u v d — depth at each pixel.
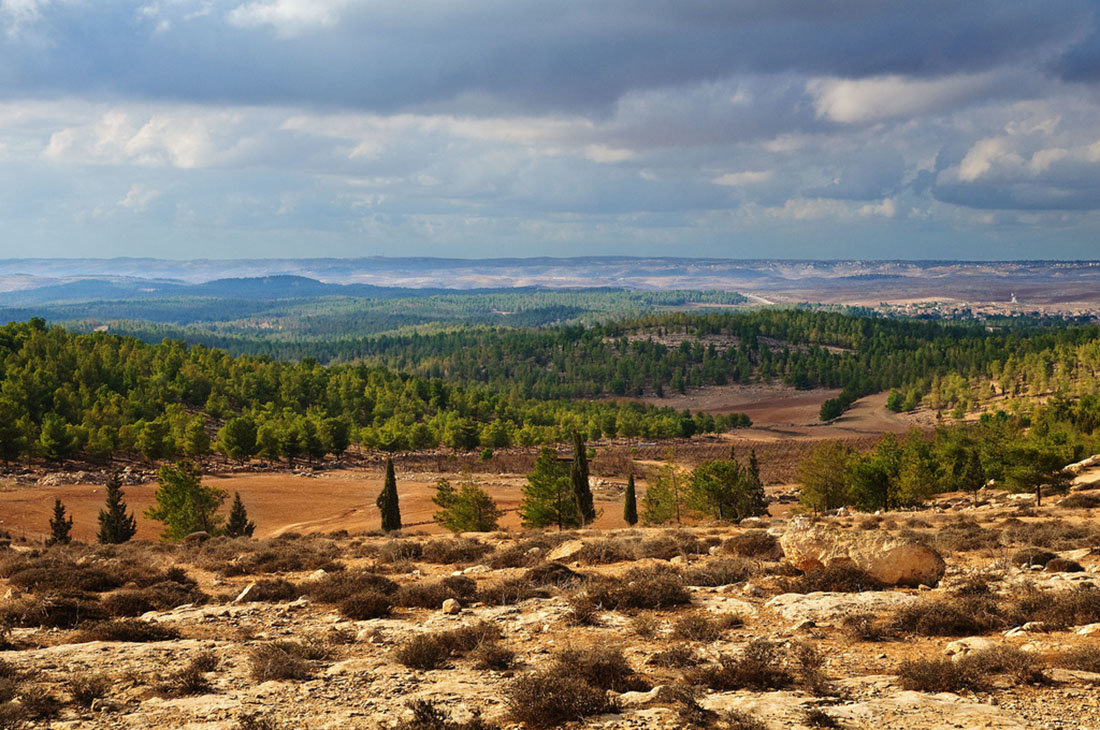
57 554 32.84
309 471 135.62
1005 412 191.88
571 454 171.62
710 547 30.89
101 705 12.81
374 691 13.69
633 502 70.44
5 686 13.35
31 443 124.00
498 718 12.09
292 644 16.55
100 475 117.44
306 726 11.89
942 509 60.41
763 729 10.90
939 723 11.07
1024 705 11.75
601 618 18.84
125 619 19.66
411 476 132.88
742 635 17.02
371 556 32.00
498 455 167.62
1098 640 14.91
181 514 61.16
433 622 19.23
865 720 11.31
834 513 59.41
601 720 11.78
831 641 16.22
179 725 12.04
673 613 19.38
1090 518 41.06
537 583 23.31
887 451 88.19
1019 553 25.08
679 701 12.32
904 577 21.20
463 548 31.30
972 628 16.50
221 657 16.36
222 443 137.38
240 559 30.19
